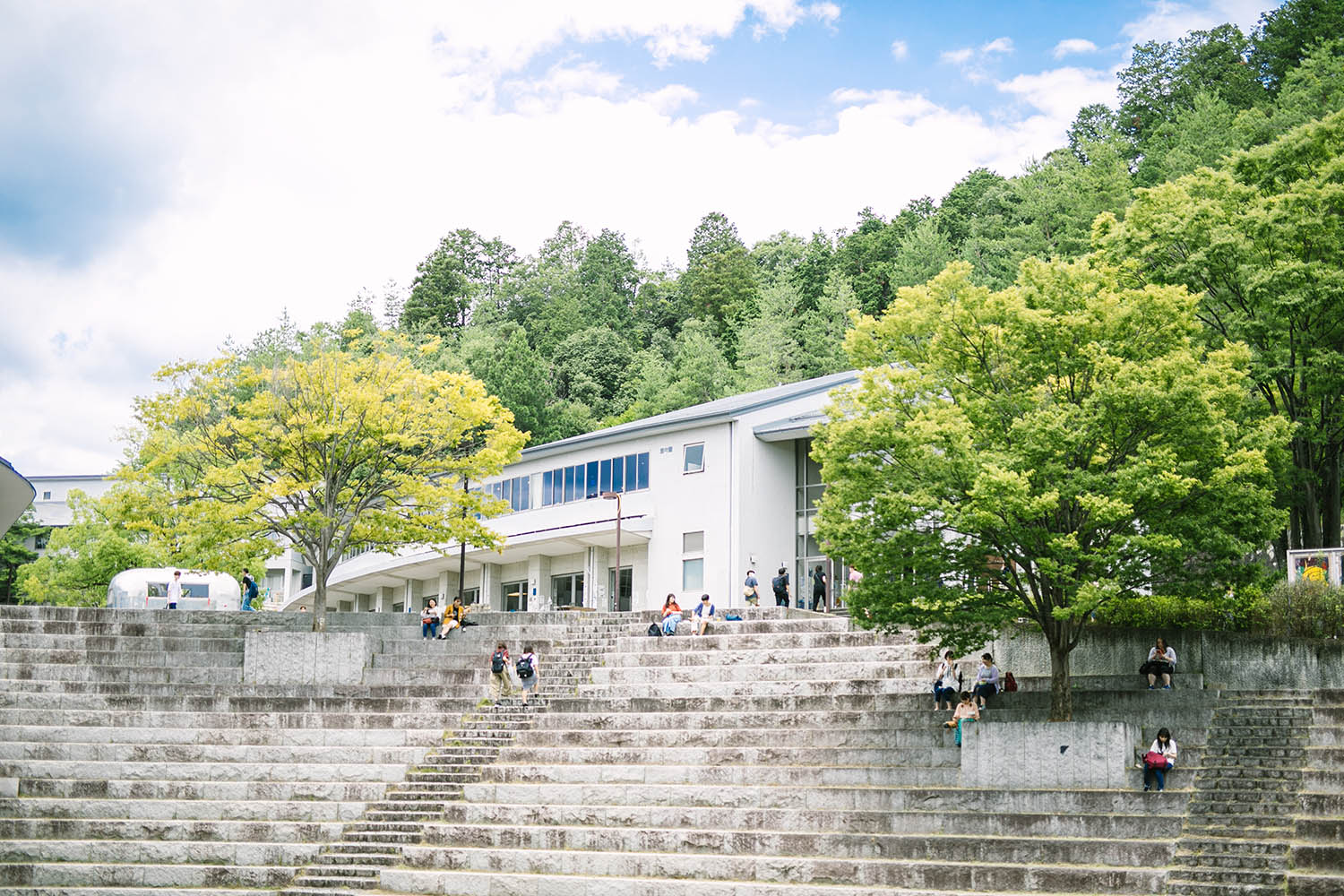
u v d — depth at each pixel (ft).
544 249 417.69
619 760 94.79
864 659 105.70
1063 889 71.26
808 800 84.53
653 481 166.40
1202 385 81.71
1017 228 231.91
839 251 316.60
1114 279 88.43
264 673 114.01
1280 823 72.13
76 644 117.80
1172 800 75.82
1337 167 102.53
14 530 248.73
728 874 78.64
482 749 98.37
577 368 317.42
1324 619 90.53
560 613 132.46
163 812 91.97
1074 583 80.69
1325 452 107.96
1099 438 82.94
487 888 81.25
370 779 96.53
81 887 83.61
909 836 77.30
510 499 186.29
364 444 122.83
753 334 272.10
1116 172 218.18
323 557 123.13
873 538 86.33
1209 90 237.45
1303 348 101.96
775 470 161.38
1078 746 80.69
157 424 122.11
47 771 95.86
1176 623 95.35
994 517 78.23
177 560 179.52
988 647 99.66
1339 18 226.38
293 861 86.43
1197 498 83.10
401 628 127.75
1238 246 101.71
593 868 81.56
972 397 86.99
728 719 97.14
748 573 138.82
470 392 128.77
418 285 384.06
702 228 401.90
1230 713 84.07
